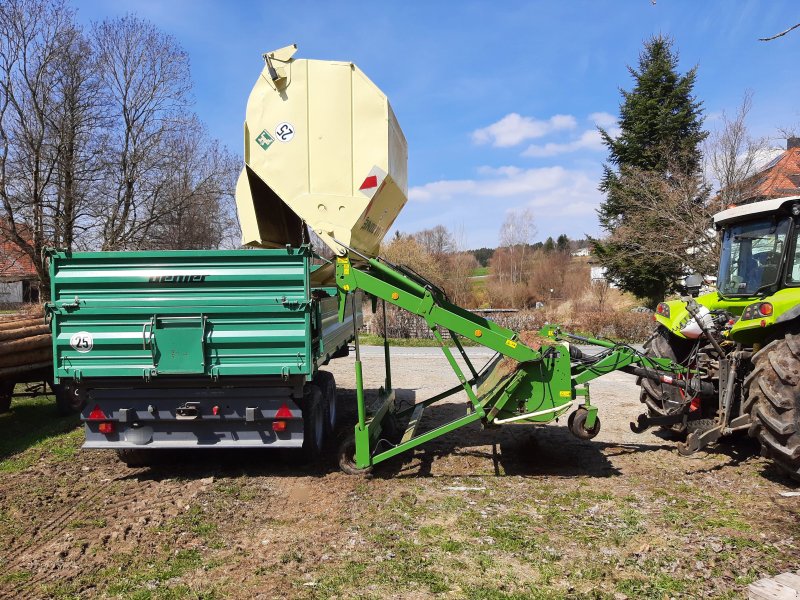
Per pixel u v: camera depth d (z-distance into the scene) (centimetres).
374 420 523
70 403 793
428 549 366
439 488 484
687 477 507
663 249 2117
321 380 629
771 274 521
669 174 2181
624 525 401
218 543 382
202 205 2538
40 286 2203
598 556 354
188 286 486
